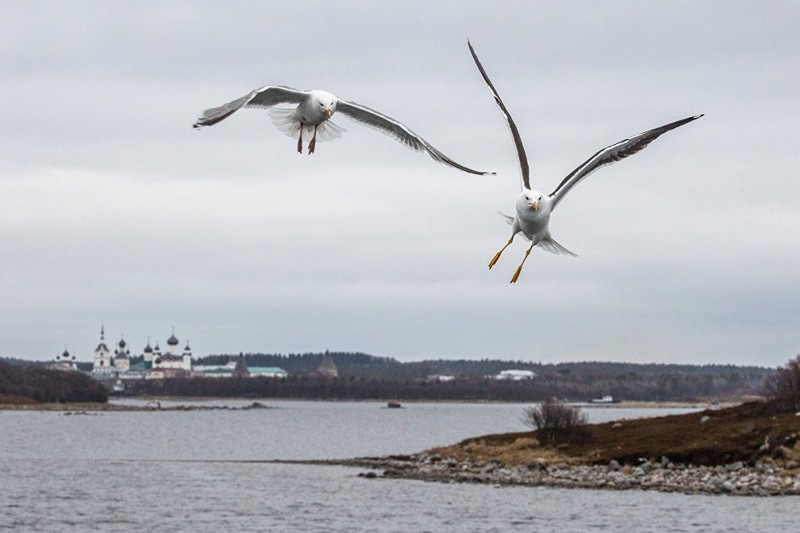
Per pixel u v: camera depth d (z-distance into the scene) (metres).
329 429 169.00
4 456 100.31
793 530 46.59
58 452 107.94
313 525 50.84
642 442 70.62
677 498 56.44
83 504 59.34
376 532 48.53
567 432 75.75
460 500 57.75
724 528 47.22
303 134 15.13
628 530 47.31
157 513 55.47
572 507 54.06
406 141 14.99
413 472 72.38
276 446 122.06
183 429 166.75
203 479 73.25
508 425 183.25
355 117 15.19
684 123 13.96
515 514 52.44
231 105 13.11
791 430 66.31
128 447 118.00
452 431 161.25
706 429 70.81
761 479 60.38
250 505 57.97
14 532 49.75
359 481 68.81
